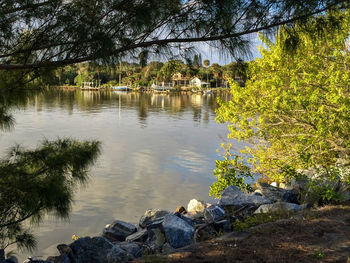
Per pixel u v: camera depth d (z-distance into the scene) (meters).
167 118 44.69
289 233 5.90
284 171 10.70
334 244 5.34
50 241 9.07
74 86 185.00
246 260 4.79
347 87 9.75
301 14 4.30
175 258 4.94
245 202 8.55
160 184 14.98
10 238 5.42
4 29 4.11
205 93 140.50
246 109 11.81
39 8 4.22
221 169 12.56
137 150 22.67
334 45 10.01
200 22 4.33
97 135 29.08
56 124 35.47
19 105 4.69
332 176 8.88
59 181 4.44
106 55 4.20
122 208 11.88
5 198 4.42
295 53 4.82
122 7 4.21
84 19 4.26
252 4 4.23
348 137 9.66
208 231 6.87
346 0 4.25
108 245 6.67
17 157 4.71
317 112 9.48
